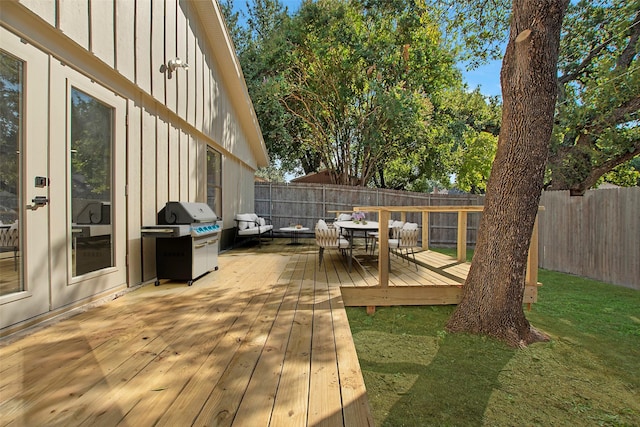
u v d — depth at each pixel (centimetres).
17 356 194
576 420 217
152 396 154
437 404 229
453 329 353
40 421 134
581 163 891
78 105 287
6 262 223
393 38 1206
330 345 217
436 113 1349
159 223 416
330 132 1450
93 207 307
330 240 520
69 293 275
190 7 520
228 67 689
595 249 621
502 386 255
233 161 838
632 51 773
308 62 1302
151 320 262
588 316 416
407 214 1105
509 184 328
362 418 141
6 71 222
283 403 151
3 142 222
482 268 346
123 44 338
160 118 430
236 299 331
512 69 319
